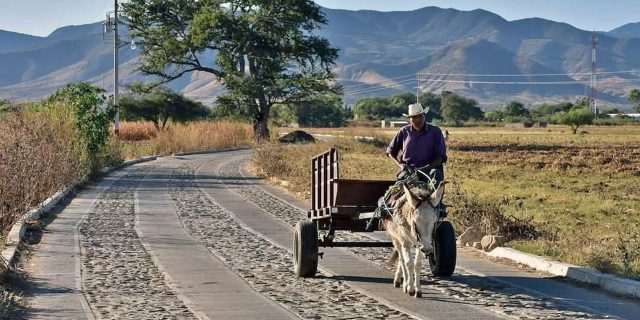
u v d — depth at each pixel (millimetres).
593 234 20234
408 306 12555
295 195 32594
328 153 15031
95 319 11680
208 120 109688
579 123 112375
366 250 18500
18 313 11984
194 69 94750
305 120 167625
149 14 92688
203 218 24391
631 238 19000
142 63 95688
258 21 90375
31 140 26438
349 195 14547
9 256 16234
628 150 61531
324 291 13812
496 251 17688
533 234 19844
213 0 92062
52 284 14211
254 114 91000
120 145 52156
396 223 13336
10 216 20281
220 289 13953
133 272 15469
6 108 38344
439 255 14812
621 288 13586
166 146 70688
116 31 62406
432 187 13094
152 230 21453
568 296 13352
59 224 22156
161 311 12203
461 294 13500
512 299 13086
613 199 28938
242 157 64625
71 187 31766
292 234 21000
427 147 14359
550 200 27984
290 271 15766
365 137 81062
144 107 98062
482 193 29859
